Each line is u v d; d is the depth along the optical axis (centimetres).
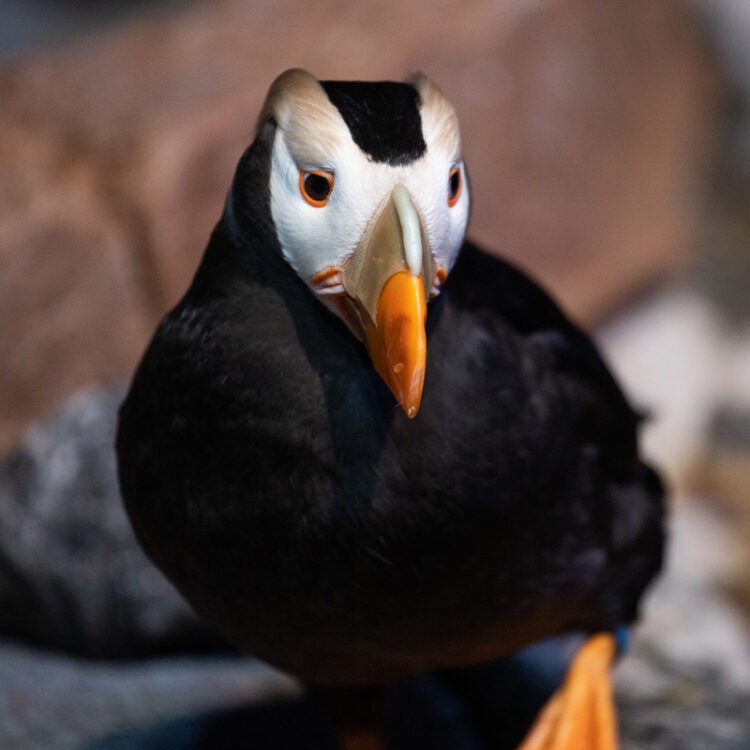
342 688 213
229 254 204
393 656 208
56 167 269
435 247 200
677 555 316
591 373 212
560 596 210
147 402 206
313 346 203
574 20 333
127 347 264
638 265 375
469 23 313
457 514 204
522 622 209
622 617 215
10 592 232
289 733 223
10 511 233
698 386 381
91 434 237
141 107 282
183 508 205
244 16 322
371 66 299
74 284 256
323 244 200
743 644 234
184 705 226
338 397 203
